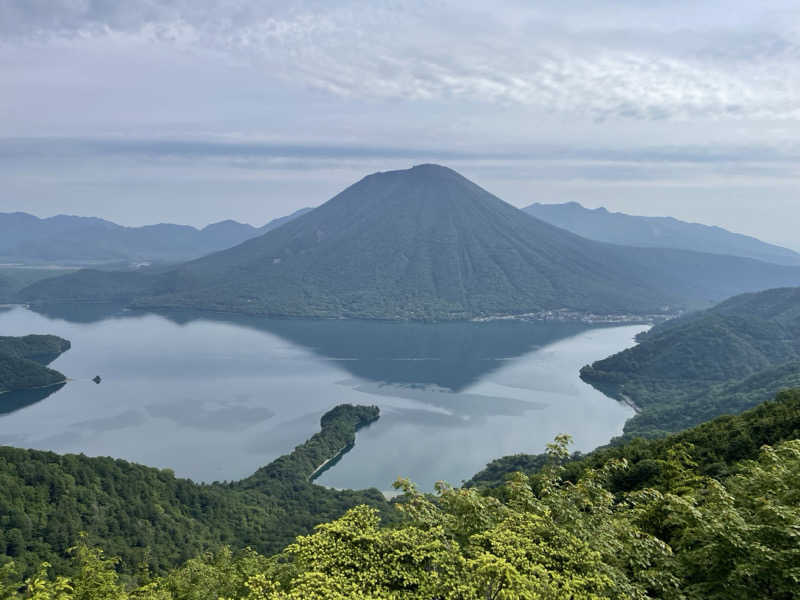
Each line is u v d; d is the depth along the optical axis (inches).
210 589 1366.9
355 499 5027.1
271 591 773.3
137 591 1291.8
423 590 730.8
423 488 5442.9
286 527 4414.4
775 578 695.7
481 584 703.7
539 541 824.3
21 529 3479.3
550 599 677.9
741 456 2070.6
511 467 4879.4
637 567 812.6
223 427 7662.4
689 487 1155.3
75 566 3154.5
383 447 6653.5
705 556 776.3
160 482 4591.5
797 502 868.0
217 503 4680.1
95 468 4429.1
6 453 4136.3
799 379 6515.8
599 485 1033.5
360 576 758.5
